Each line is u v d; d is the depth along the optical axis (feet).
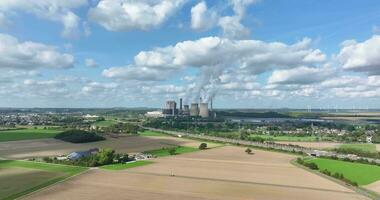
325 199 474.49
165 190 515.91
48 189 515.91
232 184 563.07
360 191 523.70
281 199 472.85
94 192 500.33
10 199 461.78
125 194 490.08
